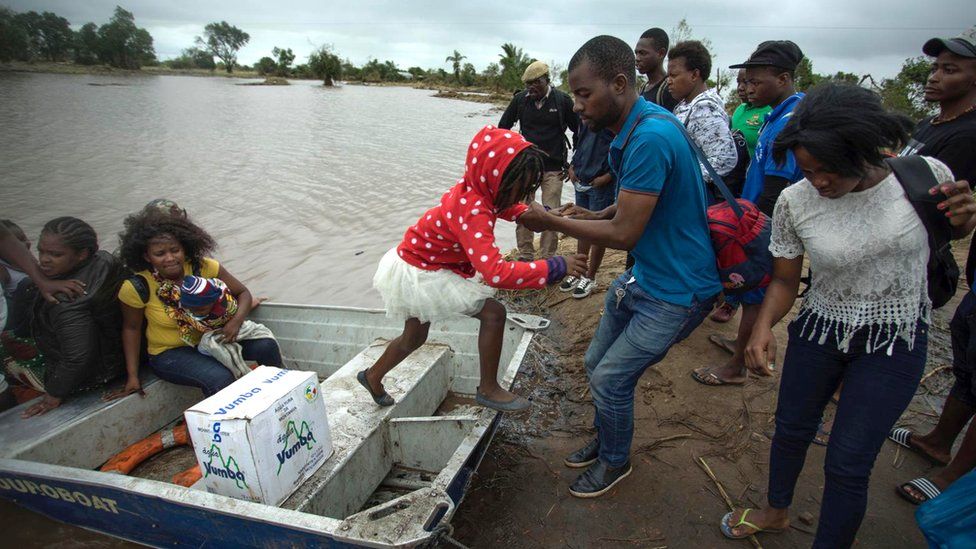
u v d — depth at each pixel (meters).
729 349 4.29
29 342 3.31
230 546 2.46
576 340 4.75
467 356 3.97
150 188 10.45
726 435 3.44
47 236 3.18
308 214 9.21
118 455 3.38
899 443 3.30
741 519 2.72
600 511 2.91
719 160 3.66
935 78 2.94
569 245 7.56
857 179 1.81
